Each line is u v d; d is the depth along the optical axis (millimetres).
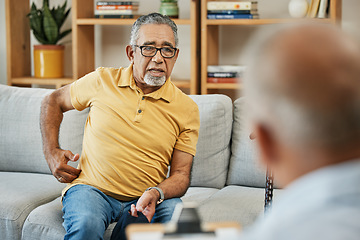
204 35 3223
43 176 2686
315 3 3137
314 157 625
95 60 3777
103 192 2127
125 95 2180
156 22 2158
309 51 626
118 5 3352
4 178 2604
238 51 3537
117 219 2131
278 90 627
